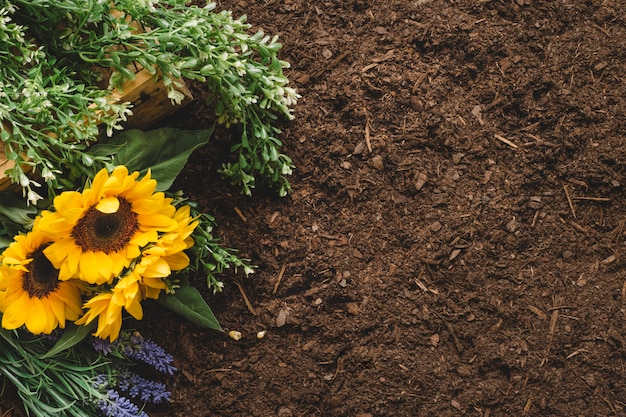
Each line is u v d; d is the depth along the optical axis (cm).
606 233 131
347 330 129
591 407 129
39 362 122
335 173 130
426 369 129
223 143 130
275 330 130
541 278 130
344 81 131
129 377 125
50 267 119
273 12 133
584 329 130
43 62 117
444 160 131
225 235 130
